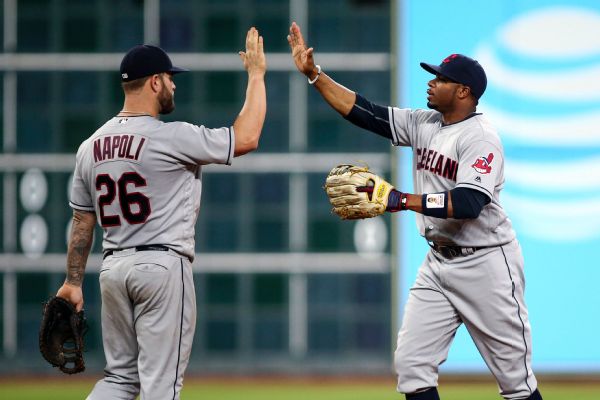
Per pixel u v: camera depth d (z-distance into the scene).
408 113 18.27
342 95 18.41
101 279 16.53
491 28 34.34
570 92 33.97
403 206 16.75
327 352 36.09
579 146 33.97
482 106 34.28
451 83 17.22
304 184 36.03
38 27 36.03
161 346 16.09
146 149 16.02
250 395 31.83
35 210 36.12
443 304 17.58
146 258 16.02
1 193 36.16
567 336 34.00
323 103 35.88
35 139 36.12
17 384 35.03
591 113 33.91
